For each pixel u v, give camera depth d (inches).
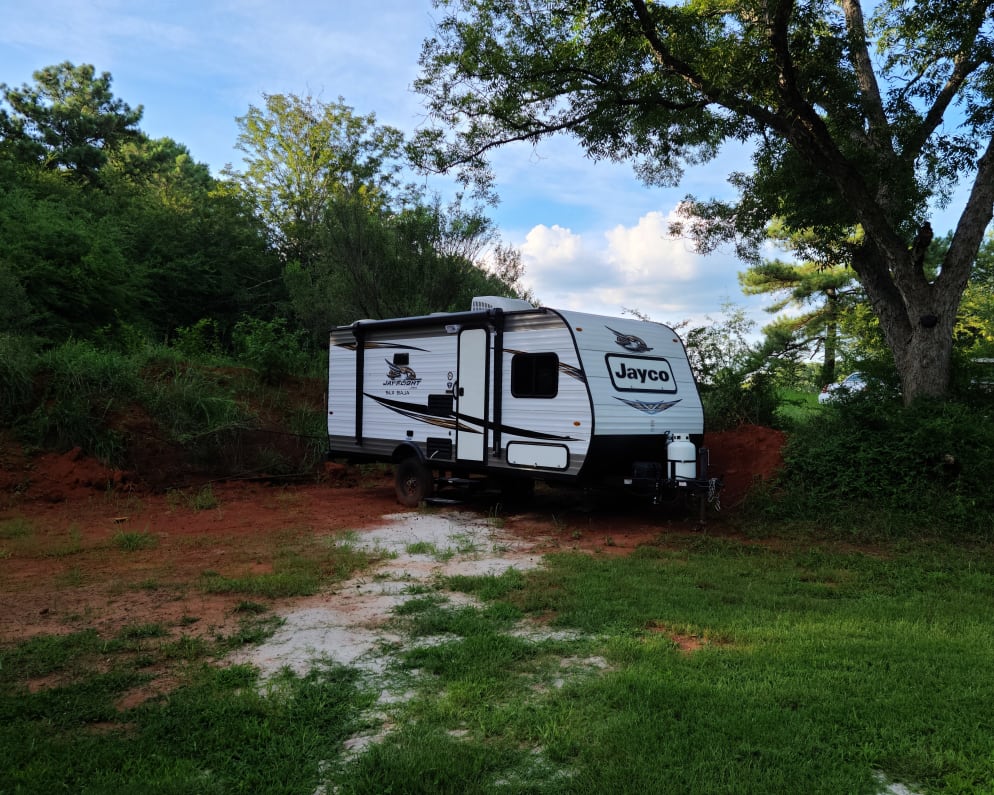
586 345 362.0
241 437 532.1
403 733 143.1
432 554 309.9
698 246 564.1
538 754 134.8
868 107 423.8
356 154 1333.7
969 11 387.9
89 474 440.8
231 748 138.3
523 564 291.0
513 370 385.7
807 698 154.2
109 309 719.1
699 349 562.6
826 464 386.3
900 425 387.2
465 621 212.7
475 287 766.5
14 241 660.1
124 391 514.3
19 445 446.3
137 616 221.8
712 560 294.0
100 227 789.9
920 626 207.9
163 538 339.0
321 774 128.9
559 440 363.6
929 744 135.5
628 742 135.9
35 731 143.1
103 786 123.1
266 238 1263.5
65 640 196.9
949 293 415.2
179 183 1460.4
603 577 263.6
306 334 794.8
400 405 448.1
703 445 423.5
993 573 275.6
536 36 449.7
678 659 179.8
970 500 340.2
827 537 335.6
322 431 575.5
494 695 161.2
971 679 165.0
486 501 442.6
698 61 408.2
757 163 480.7
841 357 571.5
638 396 375.9
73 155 1258.6
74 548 310.7
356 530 358.9
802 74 400.2
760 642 193.5
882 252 420.2
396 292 743.7
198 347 687.7
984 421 384.2
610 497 424.2
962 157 404.5
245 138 1362.0
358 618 221.0
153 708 155.1
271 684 168.6
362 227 746.8
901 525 336.5
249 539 336.8
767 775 124.0
